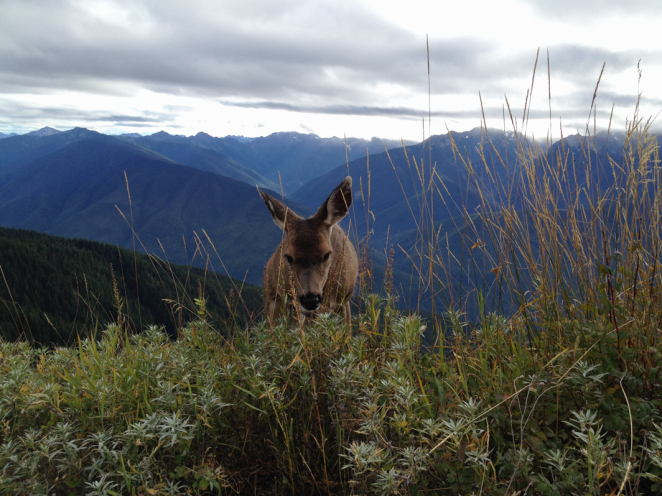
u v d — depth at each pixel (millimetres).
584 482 662
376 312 1116
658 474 679
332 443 884
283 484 841
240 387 954
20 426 918
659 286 1022
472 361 1014
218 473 736
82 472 788
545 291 1062
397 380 843
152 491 681
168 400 873
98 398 914
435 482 752
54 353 1204
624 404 815
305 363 920
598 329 964
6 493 747
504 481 677
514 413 816
